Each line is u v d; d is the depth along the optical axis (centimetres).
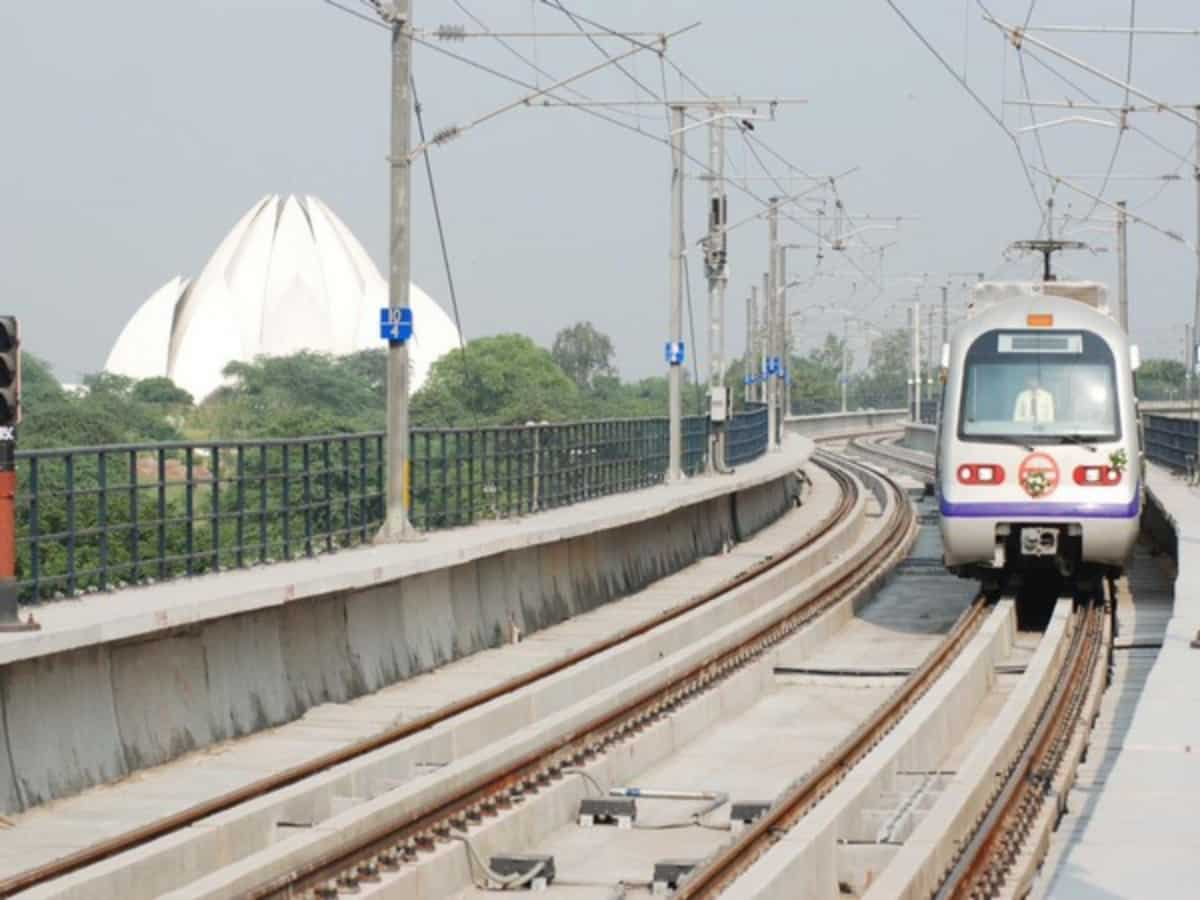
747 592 5559
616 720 3303
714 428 8562
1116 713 3475
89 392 13462
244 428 12456
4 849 2300
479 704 3459
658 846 2681
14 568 2589
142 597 3094
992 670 4122
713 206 8756
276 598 3231
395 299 4553
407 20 4575
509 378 16462
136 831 2272
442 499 4978
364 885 2162
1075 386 4612
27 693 2578
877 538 7700
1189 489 7631
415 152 4594
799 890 2114
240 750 3097
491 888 2395
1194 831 2123
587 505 6228
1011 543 4666
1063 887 1856
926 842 2175
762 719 3869
